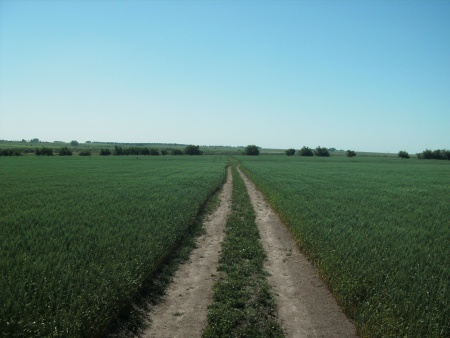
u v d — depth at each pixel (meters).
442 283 9.60
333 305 9.88
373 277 9.96
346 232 15.20
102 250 11.73
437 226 17.70
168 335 8.22
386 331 7.65
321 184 38.66
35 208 20.17
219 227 18.64
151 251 11.72
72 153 146.75
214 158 123.69
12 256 11.26
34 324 7.05
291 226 17.73
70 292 8.50
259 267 12.60
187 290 10.65
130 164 79.38
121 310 8.90
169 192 27.77
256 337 8.07
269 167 72.62
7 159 99.06
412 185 40.72
